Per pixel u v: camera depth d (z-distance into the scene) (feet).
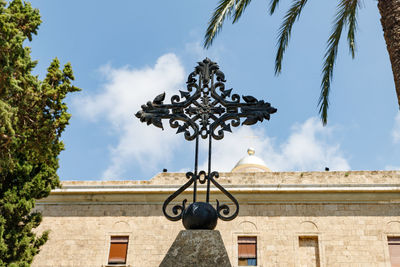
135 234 67.10
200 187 67.82
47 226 68.54
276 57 38.22
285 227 65.26
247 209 66.74
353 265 62.08
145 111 15.28
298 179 69.36
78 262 65.92
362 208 65.72
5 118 35.78
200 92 15.40
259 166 99.35
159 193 68.49
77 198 69.92
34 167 50.21
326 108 37.76
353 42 39.29
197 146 14.75
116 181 70.95
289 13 37.93
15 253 46.98
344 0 37.27
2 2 37.04
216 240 12.50
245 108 15.02
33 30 42.39
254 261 63.57
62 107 43.37
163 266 12.19
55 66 45.19
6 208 46.85
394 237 63.77
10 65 36.70
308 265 63.00
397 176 67.72
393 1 29.81
